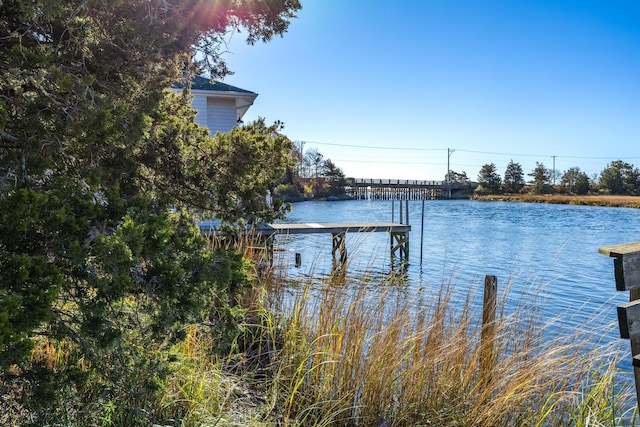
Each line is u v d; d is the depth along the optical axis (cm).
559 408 311
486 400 308
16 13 207
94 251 188
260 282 446
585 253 1638
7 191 179
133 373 234
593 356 338
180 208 301
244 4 273
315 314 393
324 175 6222
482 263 1406
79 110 203
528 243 1894
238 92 1458
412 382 320
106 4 216
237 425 271
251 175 301
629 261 209
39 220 176
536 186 7444
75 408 244
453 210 4241
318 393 321
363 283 411
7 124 206
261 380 347
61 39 219
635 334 210
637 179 6981
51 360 277
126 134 230
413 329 356
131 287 202
